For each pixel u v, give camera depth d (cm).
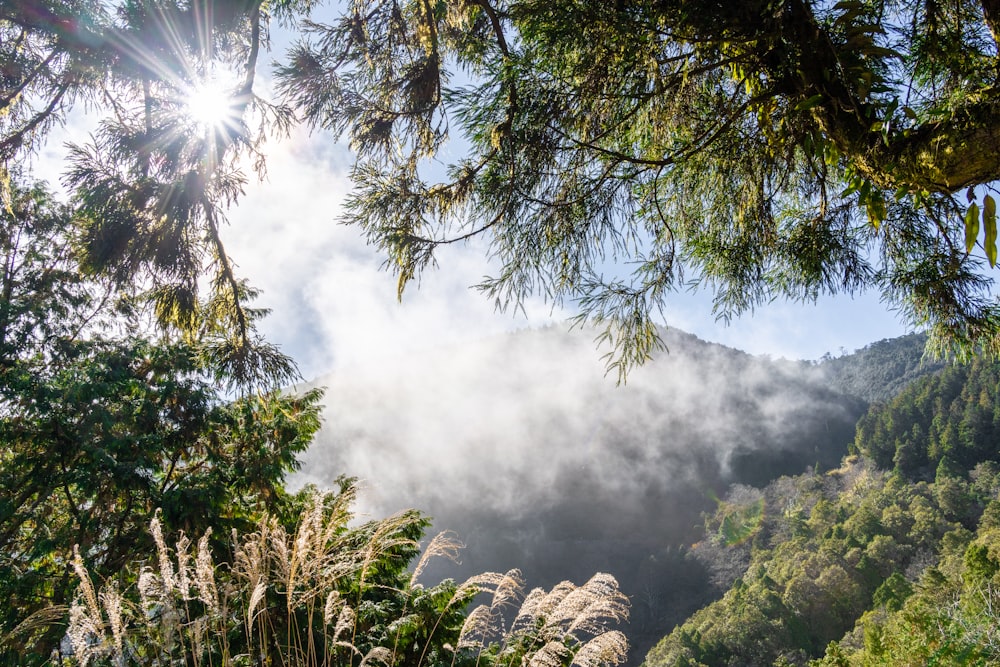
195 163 313
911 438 11512
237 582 275
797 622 6725
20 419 984
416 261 270
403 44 302
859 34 178
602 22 190
